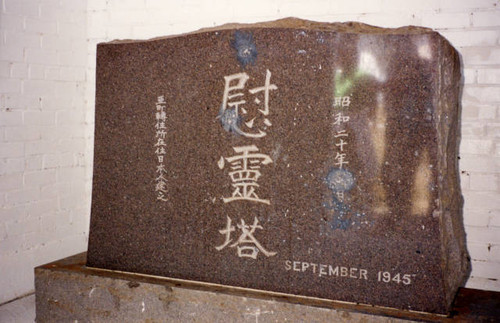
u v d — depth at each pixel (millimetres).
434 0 2352
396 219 1932
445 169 1965
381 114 1938
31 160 2576
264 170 2061
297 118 2020
